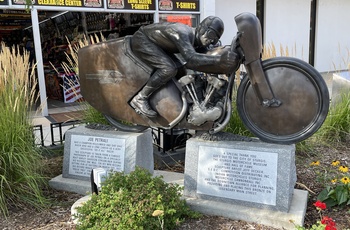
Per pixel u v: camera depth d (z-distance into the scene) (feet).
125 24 32.04
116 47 11.54
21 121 11.94
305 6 43.47
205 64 9.70
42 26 35.91
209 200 10.53
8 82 12.09
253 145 10.02
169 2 28.60
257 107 10.22
